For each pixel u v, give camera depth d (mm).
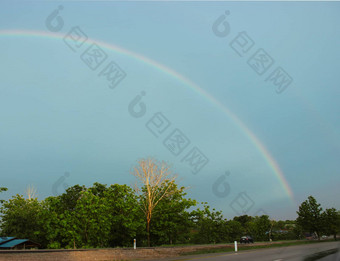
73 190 39062
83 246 30234
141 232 35500
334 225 61438
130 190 36688
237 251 29422
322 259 18250
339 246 33969
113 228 34406
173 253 25984
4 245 27734
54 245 30469
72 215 32406
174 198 38219
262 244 39625
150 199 34688
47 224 31172
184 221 38188
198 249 29562
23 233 35312
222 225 49625
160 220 36250
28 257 15289
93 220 30891
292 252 25562
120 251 21172
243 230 63250
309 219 62500
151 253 23594
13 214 35625
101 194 40188
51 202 32781
